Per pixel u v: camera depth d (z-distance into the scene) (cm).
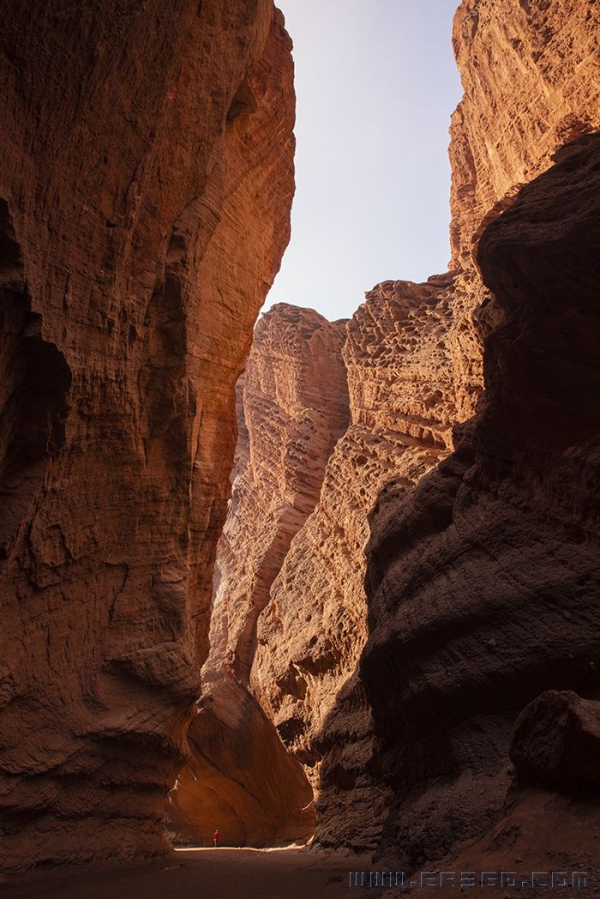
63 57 856
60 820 1071
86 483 1159
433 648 916
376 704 1112
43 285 920
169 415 1329
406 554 1182
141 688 1263
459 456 1207
